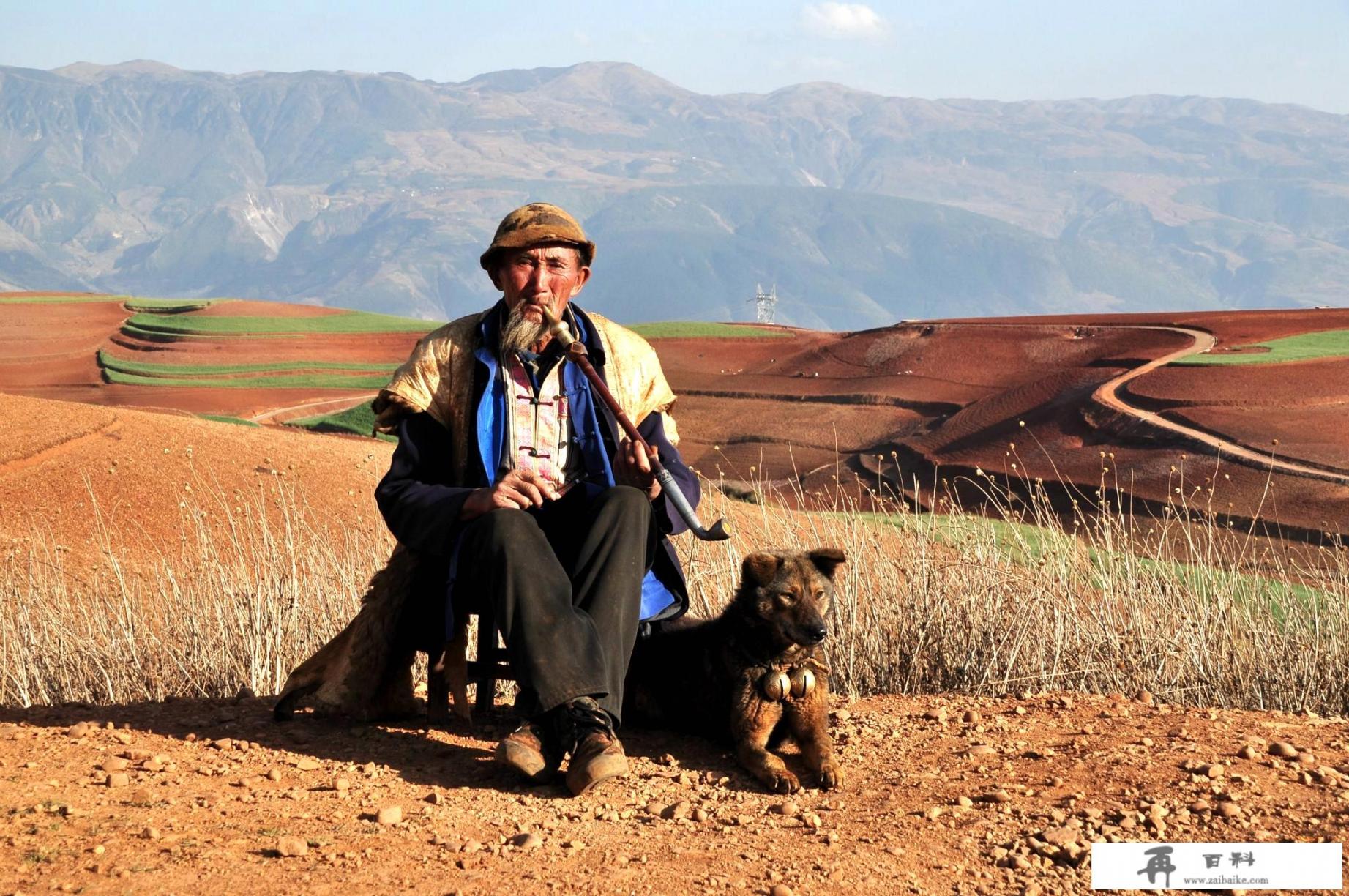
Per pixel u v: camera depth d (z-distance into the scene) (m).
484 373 4.23
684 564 7.01
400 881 2.96
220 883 2.90
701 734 4.82
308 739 4.43
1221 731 4.55
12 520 12.41
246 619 6.82
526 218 4.19
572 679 3.71
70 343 46.28
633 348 4.47
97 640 7.19
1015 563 6.71
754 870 3.13
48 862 3.00
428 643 4.59
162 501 13.52
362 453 17.55
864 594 6.37
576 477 4.28
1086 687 5.90
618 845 3.32
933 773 4.13
